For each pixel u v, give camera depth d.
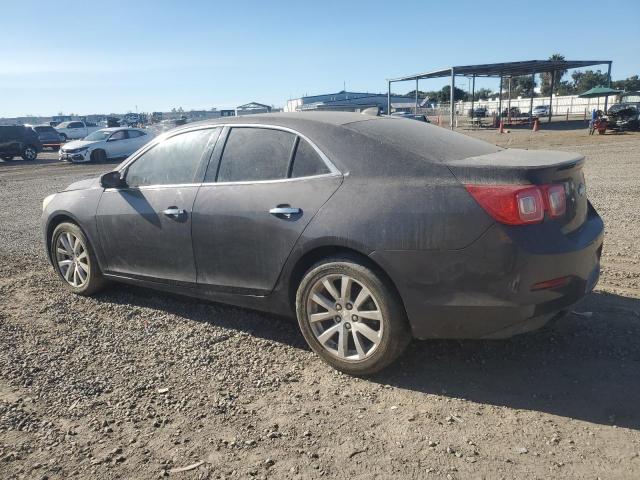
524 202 3.19
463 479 2.69
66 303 5.32
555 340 4.09
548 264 3.20
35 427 3.25
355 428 3.14
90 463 2.92
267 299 4.07
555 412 3.22
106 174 4.96
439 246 3.29
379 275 3.50
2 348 4.32
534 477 2.69
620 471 2.70
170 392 3.61
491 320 3.30
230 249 4.14
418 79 47.06
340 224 3.55
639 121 30.30
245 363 3.98
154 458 2.95
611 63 42.72
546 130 39.12
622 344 3.99
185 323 4.73
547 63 40.59
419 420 3.20
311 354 4.08
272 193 3.93
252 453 2.96
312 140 3.89
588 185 11.69
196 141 4.54
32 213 11.30
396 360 3.92
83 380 3.79
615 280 5.34
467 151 3.85
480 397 3.42
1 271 6.54
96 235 5.10
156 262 4.69
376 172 3.58
